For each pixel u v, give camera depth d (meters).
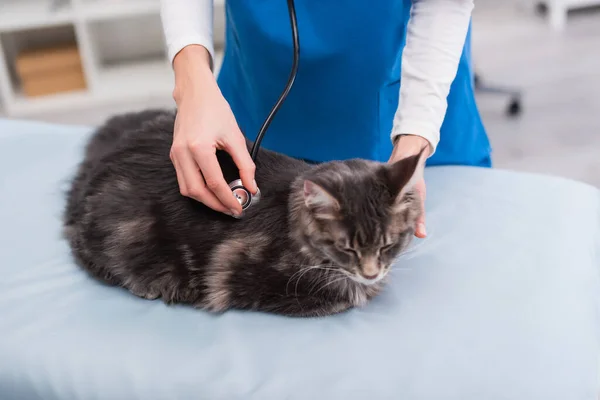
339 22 1.31
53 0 3.13
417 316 1.05
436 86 1.13
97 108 3.22
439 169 1.48
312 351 0.99
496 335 1.01
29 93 3.23
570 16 3.94
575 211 1.31
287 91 1.19
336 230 1.02
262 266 1.08
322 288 1.08
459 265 1.16
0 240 1.25
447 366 0.96
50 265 1.19
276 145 1.51
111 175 1.21
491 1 4.16
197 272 1.11
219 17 3.41
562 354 0.98
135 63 3.51
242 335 1.03
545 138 2.84
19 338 1.03
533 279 1.12
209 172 1.01
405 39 1.28
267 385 0.95
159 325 1.05
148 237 1.13
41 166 1.50
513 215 1.29
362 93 1.39
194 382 0.96
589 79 3.27
